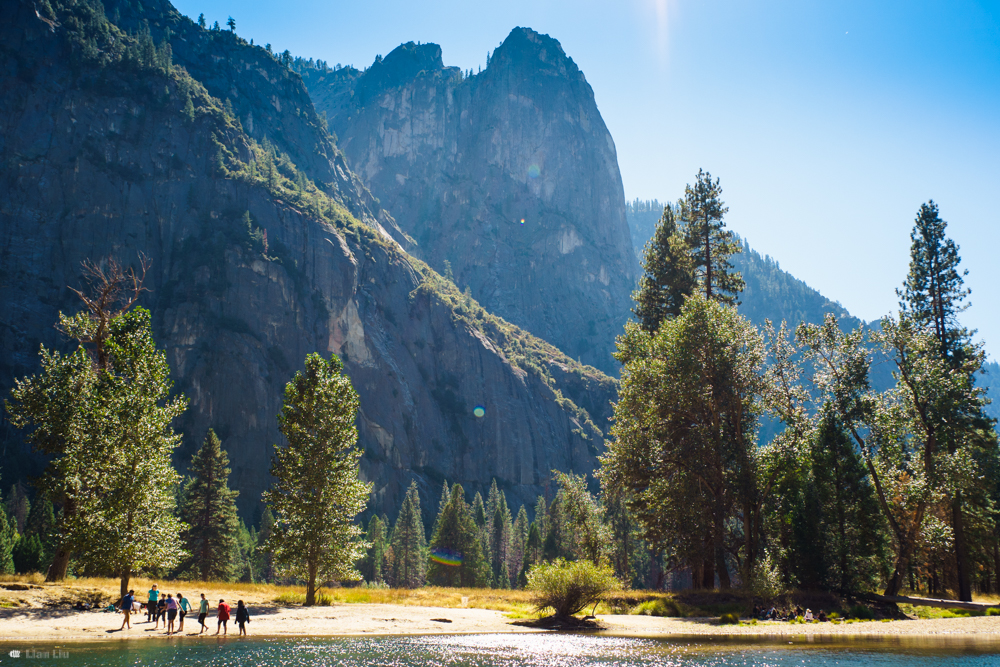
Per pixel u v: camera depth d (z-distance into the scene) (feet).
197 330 586.45
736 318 165.37
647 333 181.68
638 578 325.62
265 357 610.24
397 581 390.42
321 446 137.59
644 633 108.27
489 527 484.33
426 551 427.74
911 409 171.63
